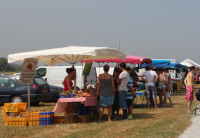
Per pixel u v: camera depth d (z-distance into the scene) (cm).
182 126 725
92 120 861
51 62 1090
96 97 814
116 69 894
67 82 856
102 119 879
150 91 1155
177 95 1895
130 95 862
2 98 1235
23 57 814
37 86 1261
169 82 1330
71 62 995
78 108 799
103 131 665
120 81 838
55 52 794
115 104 893
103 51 809
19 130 698
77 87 1723
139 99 1587
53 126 749
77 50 779
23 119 761
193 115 931
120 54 893
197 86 3109
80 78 1730
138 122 797
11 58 829
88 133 639
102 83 805
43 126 747
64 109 809
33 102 1378
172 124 752
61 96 789
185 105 1256
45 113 770
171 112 1016
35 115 770
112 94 810
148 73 1148
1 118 903
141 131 658
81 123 789
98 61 1354
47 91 1296
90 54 771
